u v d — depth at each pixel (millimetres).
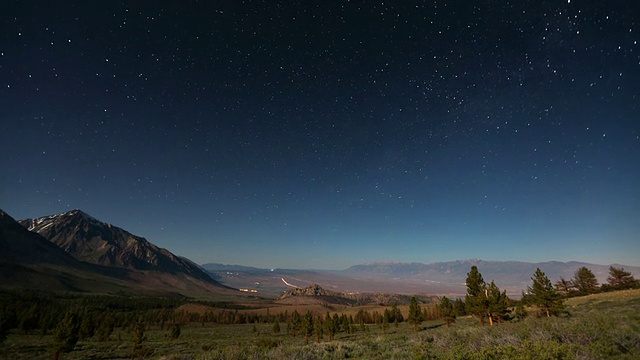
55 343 39000
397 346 20844
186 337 80000
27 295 180375
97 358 44156
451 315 51750
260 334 88375
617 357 10492
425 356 13688
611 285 68938
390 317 94188
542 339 12758
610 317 18250
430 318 99250
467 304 40812
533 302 39031
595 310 34031
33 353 47188
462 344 14305
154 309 198250
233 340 67125
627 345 11734
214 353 19391
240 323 148500
